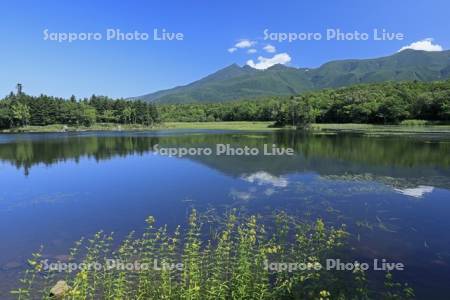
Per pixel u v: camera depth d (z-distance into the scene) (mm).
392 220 16172
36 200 21094
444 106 99562
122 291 8570
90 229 15680
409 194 20906
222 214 17328
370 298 9203
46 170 31922
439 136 61750
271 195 20984
